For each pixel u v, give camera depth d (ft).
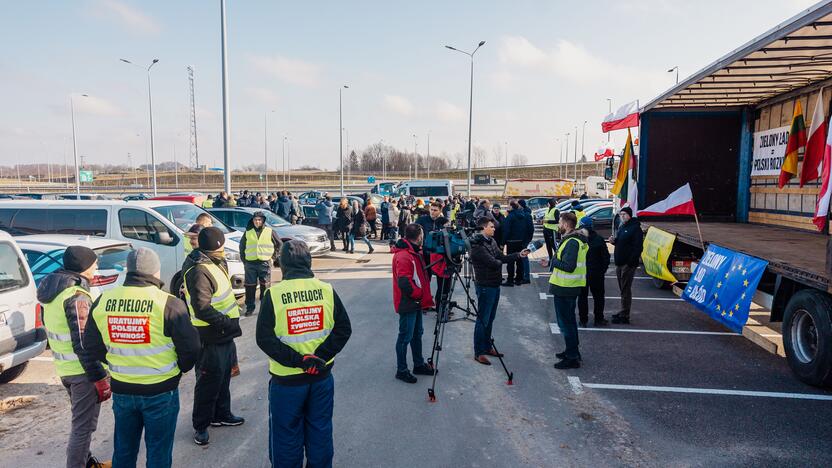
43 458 13.56
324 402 11.01
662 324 26.18
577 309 29.89
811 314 17.04
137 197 96.58
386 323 26.61
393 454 13.55
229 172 60.18
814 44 20.99
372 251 54.95
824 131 25.67
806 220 30.12
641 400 16.97
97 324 10.50
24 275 17.72
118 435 10.75
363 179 357.61
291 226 49.55
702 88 30.37
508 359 21.13
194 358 10.88
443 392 17.71
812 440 14.16
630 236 25.59
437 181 119.85
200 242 14.10
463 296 32.91
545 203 105.29
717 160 36.70
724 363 20.43
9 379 18.98
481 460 13.25
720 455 13.43
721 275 22.80
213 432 14.88
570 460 13.25
